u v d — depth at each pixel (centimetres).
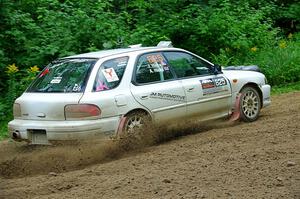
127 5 1783
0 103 1317
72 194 657
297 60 1636
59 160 847
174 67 983
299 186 630
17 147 973
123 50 959
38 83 934
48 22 1506
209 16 1745
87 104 855
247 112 1065
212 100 1016
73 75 900
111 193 649
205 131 1003
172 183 670
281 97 1395
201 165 739
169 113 951
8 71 1359
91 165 834
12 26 1502
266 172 687
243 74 1079
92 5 1581
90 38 1501
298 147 795
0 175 806
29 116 895
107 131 866
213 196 612
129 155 865
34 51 1479
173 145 895
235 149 816
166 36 1653
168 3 1780
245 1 1916
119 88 897
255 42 1761
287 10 2117
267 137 883
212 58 1688
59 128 852
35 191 687
